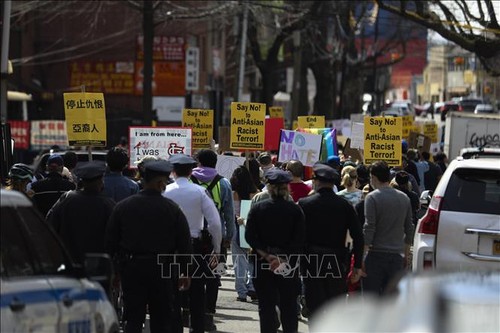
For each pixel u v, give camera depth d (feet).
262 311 87.97
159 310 82.74
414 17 224.74
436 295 48.39
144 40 314.76
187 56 458.91
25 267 54.49
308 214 89.71
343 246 90.33
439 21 224.33
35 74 453.58
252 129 143.54
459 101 586.45
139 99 460.55
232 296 130.62
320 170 90.22
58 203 90.12
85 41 457.27
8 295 50.47
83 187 92.22
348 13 374.63
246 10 357.20
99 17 456.04
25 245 55.26
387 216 94.53
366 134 147.84
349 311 52.34
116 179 97.71
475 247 92.63
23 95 348.59
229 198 102.68
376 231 94.94
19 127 312.29
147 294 82.33
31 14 435.94
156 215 81.05
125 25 456.04
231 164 146.61
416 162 177.78
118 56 460.55
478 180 94.22
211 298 103.96
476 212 93.04
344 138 261.03
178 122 458.91
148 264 80.84
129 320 81.66
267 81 388.78
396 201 94.58
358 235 89.61
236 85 403.54
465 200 93.66
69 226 88.69
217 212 92.68
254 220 87.30
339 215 89.51
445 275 52.24
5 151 146.20
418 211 110.73
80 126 125.39
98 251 88.89
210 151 103.81
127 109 459.73
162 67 458.50
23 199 57.21
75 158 128.16
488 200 93.35
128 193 97.50
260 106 143.23
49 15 454.40
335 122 301.02
